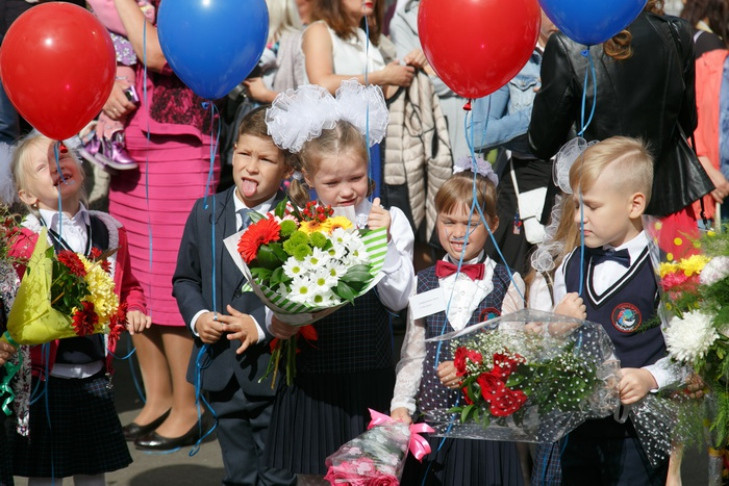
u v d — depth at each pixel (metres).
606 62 5.28
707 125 7.75
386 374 4.80
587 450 4.46
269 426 4.84
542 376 4.04
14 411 4.90
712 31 8.12
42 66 4.45
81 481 5.23
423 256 7.76
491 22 4.18
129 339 8.76
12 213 5.31
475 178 4.40
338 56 7.01
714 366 4.13
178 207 6.55
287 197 4.73
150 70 6.46
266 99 6.93
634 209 4.38
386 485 4.04
